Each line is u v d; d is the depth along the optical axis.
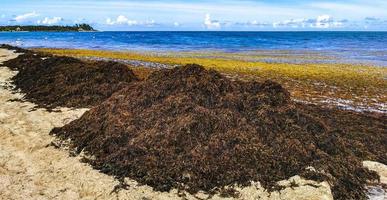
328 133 11.88
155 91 13.19
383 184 10.38
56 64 21.59
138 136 11.22
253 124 11.42
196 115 11.43
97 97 16.62
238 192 9.30
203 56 43.19
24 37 102.44
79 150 11.46
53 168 10.40
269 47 65.94
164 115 11.89
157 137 10.93
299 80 25.53
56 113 15.10
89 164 10.66
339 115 16.33
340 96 20.80
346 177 10.12
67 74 19.05
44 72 20.50
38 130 13.19
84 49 52.59
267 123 11.40
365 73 28.98
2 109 15.55
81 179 9.81
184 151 10.48
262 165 9.96
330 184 9.66
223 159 10.12
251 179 9.66
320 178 9.64
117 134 11.44
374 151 12.39
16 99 17.14
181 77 13.75
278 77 26.70
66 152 11.46
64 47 57.66
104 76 18.38
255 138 10.76
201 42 83.19
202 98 12.55
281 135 11.03
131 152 10.57
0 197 8.78
